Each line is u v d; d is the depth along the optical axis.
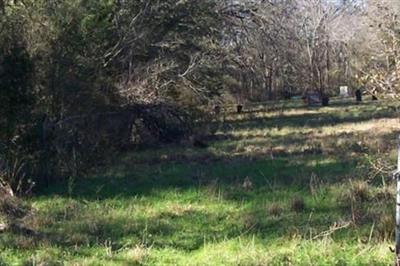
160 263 7.31
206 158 17.00
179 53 22.59
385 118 28.36
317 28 57.12
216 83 23.55
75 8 14.91
